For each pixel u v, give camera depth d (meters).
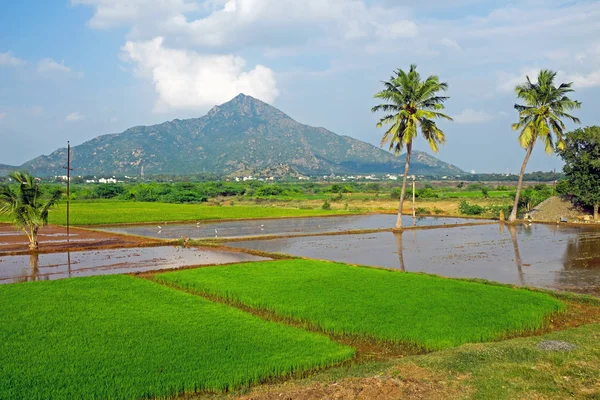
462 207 78.00
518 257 34.84
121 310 18.72
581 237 46.31
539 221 61.56
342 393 11.75
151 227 56.84
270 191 133.75
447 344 15.25
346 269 28.23
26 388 11.71
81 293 21.70
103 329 16.22
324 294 21.36
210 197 136.12
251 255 35.97
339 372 13.41
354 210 85.06
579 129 59.47
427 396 11.59
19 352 14.07
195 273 26.73
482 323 17.08
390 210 84.69
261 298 20.53
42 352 14.04
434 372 12.95
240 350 14.35
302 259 33.00
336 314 18.14
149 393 11.81
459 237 47.47
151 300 20.44
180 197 118.69
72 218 63.19
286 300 20.19
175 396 12.04
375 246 41.41
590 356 14.09
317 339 15.45
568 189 61.41
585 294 23.25
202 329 16.28
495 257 35.00
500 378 12.52
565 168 61.38
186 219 64.69
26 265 31.02
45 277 27.34
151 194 121.19
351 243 43.41
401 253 37.44
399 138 52.28
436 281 24.59
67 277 27.22
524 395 11.66
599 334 16.39
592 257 34.53
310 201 115.25
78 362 13.32
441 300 20.38
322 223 63.03
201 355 13.92
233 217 68.75
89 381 12.17
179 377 12.45
